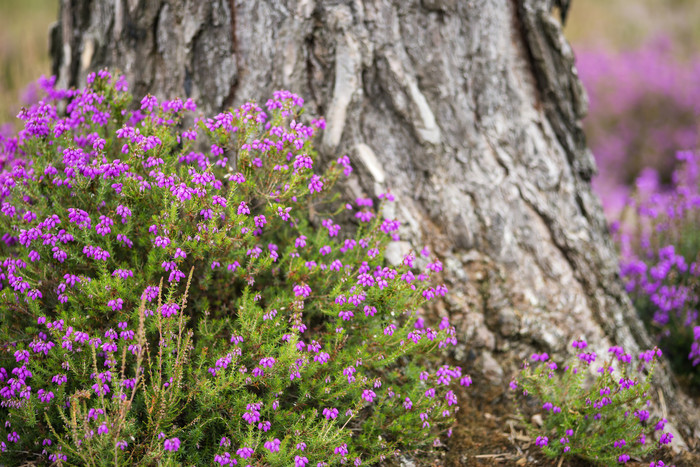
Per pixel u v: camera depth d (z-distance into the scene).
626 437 3.21
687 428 3.68
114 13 3.90
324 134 3.70
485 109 3.98
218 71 3.76
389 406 3.16
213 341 3.06
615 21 13.32
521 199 3.99
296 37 3.68
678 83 9.52
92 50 4.05
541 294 3.89
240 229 2.99
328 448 2.82
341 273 3.21
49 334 2.97
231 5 3.69
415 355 3.40
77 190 3.03
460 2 3.84
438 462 3.25
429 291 3.07
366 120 3.78
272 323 2.98
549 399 3.35
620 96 9.63
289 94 3.22
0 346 2.84
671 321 4.39
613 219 7.12
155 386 2.63
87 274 3.13
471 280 3.82
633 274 4.65
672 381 4.04
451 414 3.41
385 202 3.53
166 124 3.18
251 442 2.62
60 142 3.26
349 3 3.67
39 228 2.86
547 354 3.60
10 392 2.68
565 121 4.20
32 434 2.80
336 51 3.69
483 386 3.68
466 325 3.75
